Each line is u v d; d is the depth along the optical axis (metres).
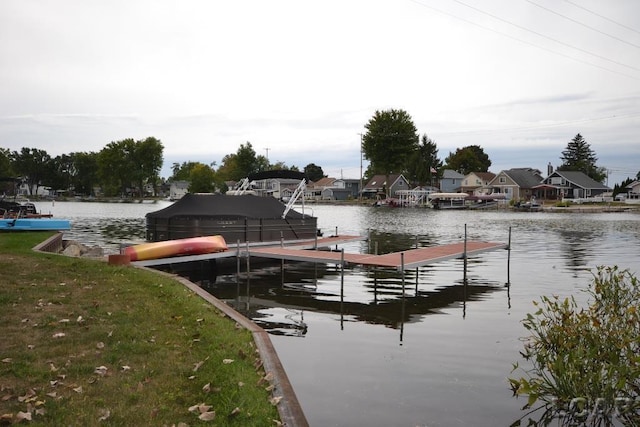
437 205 76.38
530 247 24.73
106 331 7.20
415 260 14.69
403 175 106.25
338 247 24.59
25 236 18.47
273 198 21.48
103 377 5.57
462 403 6.15
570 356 6.09
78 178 145.62
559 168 129.25
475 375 7.10
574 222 45.31
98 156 128.12
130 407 4.85
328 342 8.76
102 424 4.46
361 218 51.91
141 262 14.66
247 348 6.78
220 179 127.62
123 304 8.88
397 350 8.27
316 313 11.23
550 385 6.20
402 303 12.23
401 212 65.94
